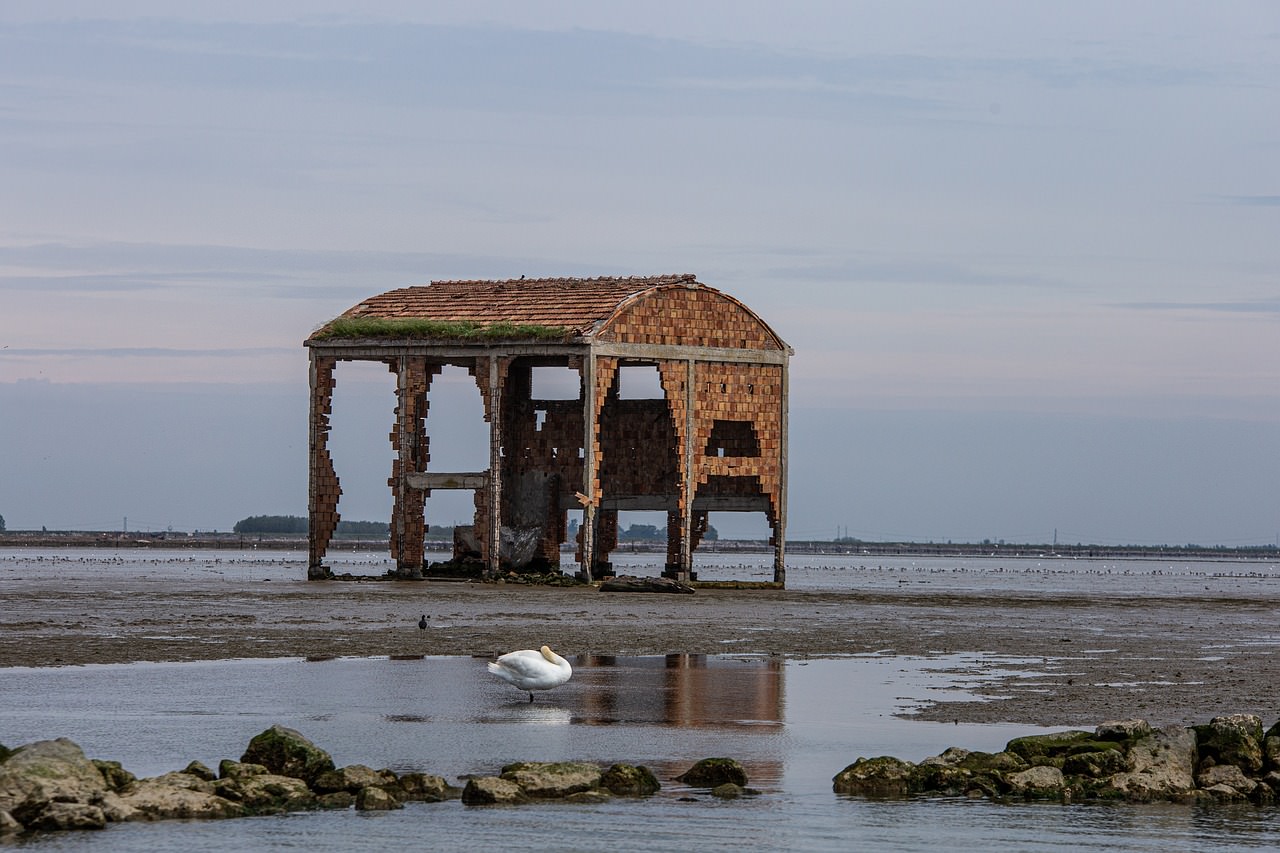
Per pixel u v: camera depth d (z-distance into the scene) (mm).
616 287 133750
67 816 43375
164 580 145750
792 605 117312
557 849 42156
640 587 128000
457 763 50844
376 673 68625
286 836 43031
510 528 141125
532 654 62625
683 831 43969
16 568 188875
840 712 60375
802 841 43312
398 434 137750
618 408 144375
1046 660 78000
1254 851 43406
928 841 43688
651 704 61656
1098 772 50125
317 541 141000
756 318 137875
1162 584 199750
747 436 145000
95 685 63719
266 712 58281
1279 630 100375
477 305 137875
